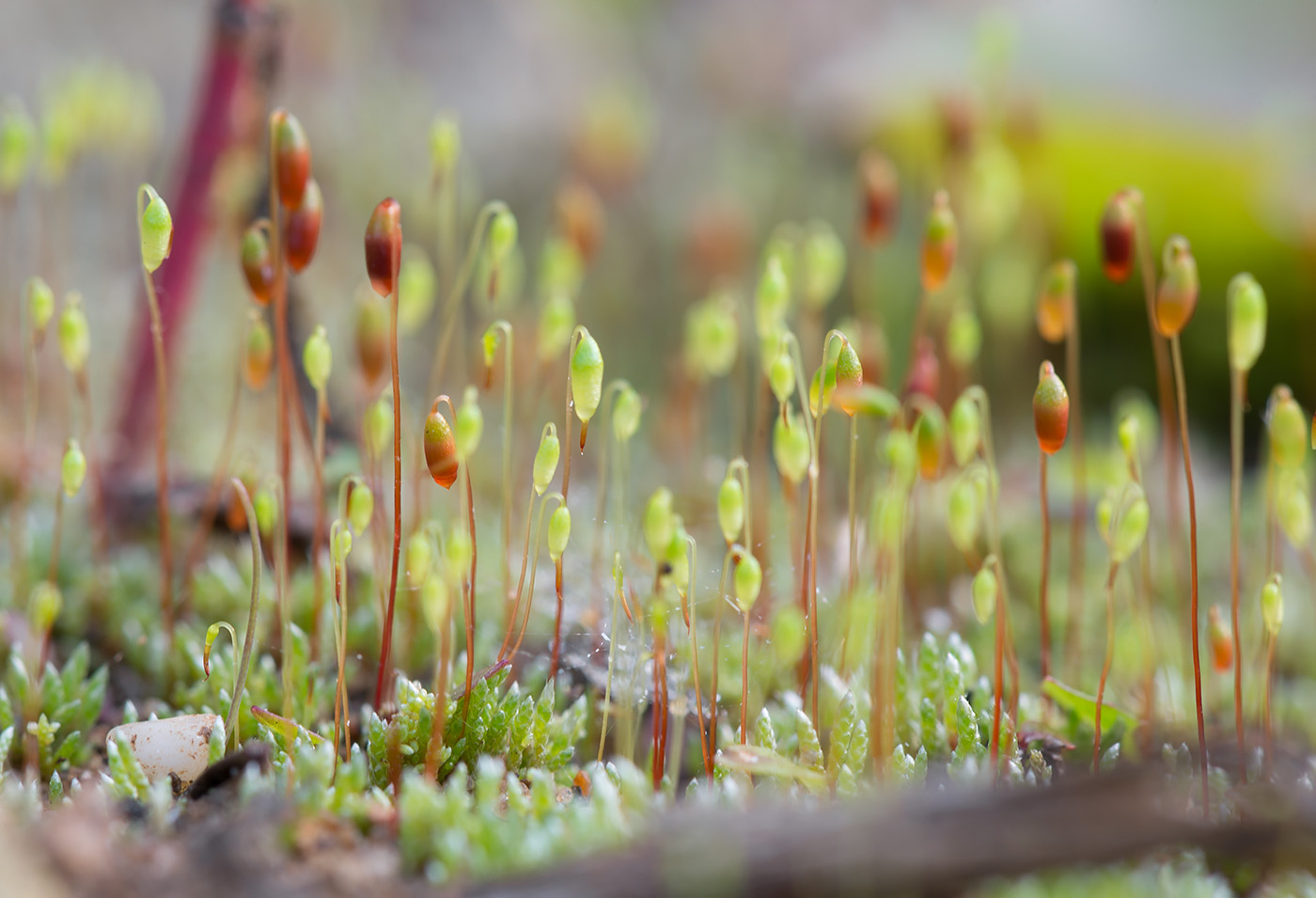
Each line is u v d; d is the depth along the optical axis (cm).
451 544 9
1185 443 10
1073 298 10
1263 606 10
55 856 9
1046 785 8
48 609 10
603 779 9
